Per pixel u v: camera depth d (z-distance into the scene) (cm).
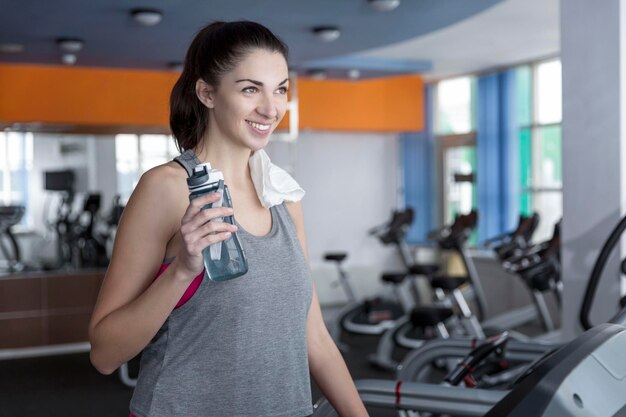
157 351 118
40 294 627
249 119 119
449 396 172
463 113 838
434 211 871
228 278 109
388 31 529
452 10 469
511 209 764
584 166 351
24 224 619
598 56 342
